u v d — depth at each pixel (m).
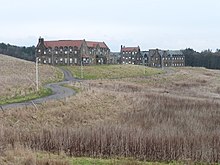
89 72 100.00
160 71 117.81
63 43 127.88
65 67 112.25
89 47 132.12
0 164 17.70
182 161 23.25
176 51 171.50
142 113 38.12
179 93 59.62
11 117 29.78
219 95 61.22
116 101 44.84
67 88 56.09
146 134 26.53
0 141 22.86
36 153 21.23
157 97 48.97
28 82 61.25
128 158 22.97
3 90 46.31
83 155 23.52
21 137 24.17
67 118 33.41
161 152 24.06
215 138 26.33
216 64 189.12
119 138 25.50
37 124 29.86
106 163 20.55
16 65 96.69
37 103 36.44
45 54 128.25
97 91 50.06
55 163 18.97
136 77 90.06
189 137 26.27
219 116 37.50
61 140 24.12
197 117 36.75
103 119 35.53
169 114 37.72
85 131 26.39
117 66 119.56
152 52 159.38
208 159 23.34
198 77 101.62
